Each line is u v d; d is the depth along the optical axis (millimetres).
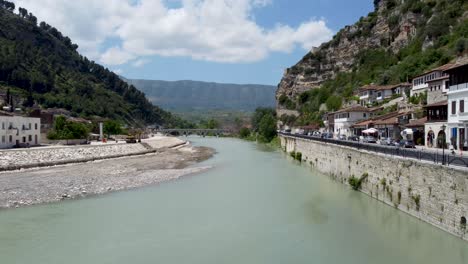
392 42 171125
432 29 131875
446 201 27922
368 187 43750
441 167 28547
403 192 34812
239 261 26672
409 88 103938
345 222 34562
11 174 62344
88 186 52469
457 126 47500
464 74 46062
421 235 29656
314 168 72500
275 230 33125
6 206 41094
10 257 27312
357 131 91688
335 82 179750
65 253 28109
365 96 115812
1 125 83562
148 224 35094
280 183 55375
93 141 131500
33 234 32219
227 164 81875
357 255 27078
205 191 50094
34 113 139250
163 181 58062
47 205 41906
